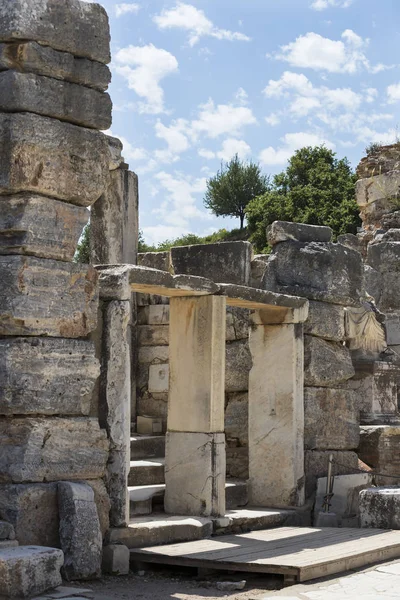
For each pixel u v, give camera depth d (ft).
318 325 43.01
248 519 37.29
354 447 44.83
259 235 129.90
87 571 28.55
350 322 45.29
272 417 41.63
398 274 58.03
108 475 31.37
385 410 49.60
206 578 30.50
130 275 32.07
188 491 36.17
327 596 26.81
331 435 43.39
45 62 29.17
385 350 50.49
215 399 36.27
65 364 29.71
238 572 30.94
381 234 63.21
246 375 44.16
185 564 30.17
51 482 29.14
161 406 47.52
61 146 29.63
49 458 29.07
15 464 28.37
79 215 30.37
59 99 29.66
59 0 29.58
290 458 41.06
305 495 41.68
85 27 30.19
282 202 130.00
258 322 42.32
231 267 44.16
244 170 171.01
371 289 58.13
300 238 44.11
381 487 41.65
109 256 47.39
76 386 30.01
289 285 43.39
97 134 30.78
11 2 28.68
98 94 30.78
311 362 42.50
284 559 29.86
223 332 36.73
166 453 36.81
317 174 131.64
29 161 28.81
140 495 36.11
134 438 43.27
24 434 28.63
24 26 28.71
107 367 31.50
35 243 29.04
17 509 28.04
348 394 44.68
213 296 36.42
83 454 30.01
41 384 29.01
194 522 34.22
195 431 36.27
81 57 30.30
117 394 31.53
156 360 47.73
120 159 47.01
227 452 44.55
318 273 43.34
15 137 28.53
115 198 47.60
